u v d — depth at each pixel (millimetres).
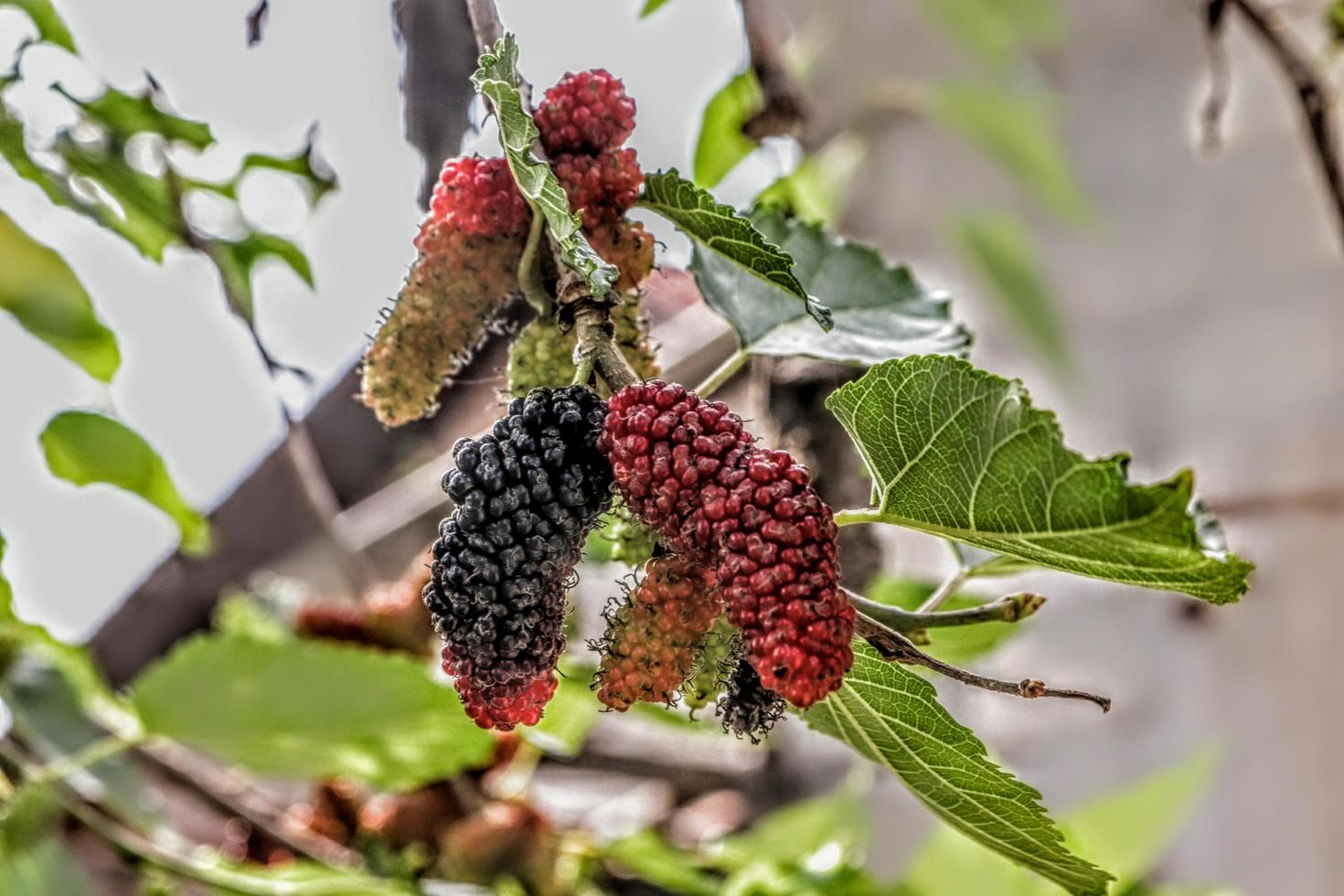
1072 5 993
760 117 592
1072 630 918
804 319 494
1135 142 960
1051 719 908
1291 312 865
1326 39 770
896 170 939
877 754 458
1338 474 820
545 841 641
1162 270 936
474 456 421
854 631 423
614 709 424
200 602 765
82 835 640
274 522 760
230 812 652
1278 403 858
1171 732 862
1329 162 601
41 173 569
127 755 652
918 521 433
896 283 510
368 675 550
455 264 448
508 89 428
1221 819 830
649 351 453
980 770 443
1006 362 973
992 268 887
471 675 419
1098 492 415
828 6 887
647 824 791
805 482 414
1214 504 833
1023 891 590
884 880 780
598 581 661
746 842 651
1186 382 909
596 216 448
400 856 636
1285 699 822
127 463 570
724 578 411
